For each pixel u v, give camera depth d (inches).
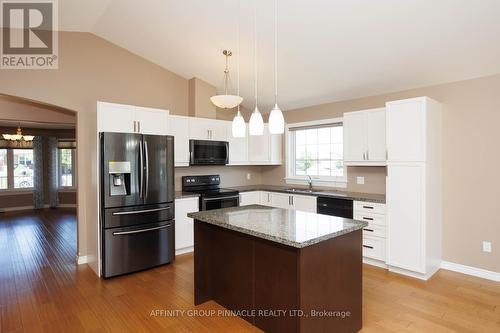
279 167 225.0
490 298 112.7
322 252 81.9
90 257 151.3
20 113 214.4
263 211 114.2
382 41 123.3
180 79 194.2
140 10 132.9
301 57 147.5
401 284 125.8
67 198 348.2
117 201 135.9
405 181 133.2
